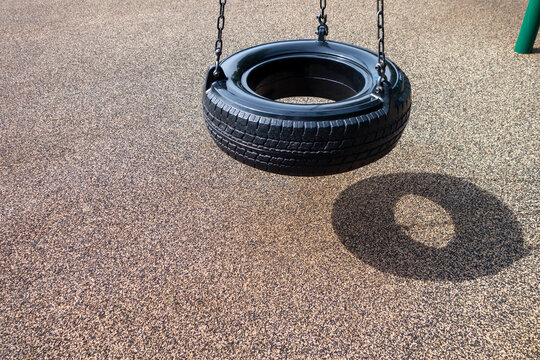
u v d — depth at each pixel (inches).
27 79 174.9
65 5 262.1
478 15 224.4
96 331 79.1
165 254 94.8
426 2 245.9
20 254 96.1
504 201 106.7
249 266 91.2
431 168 119.6
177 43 203.2
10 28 229.0
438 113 144.3
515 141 128.6
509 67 171.9
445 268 89.6
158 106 153.3
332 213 104.9
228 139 75.1
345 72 89.9
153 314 81.9
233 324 79.4
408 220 102.1
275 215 104.7
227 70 83.8
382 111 71.9
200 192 113.1
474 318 79.3
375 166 121.4
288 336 77.0
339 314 80.7
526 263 89.9
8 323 81.0
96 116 148.4
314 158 71.3
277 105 71.2
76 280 89.4
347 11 236.5
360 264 91.0
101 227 102.8
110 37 213.0
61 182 118.4
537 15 171.8
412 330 77.5
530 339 75.3
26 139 137.2
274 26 218.5
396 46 193.3
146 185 116.3
